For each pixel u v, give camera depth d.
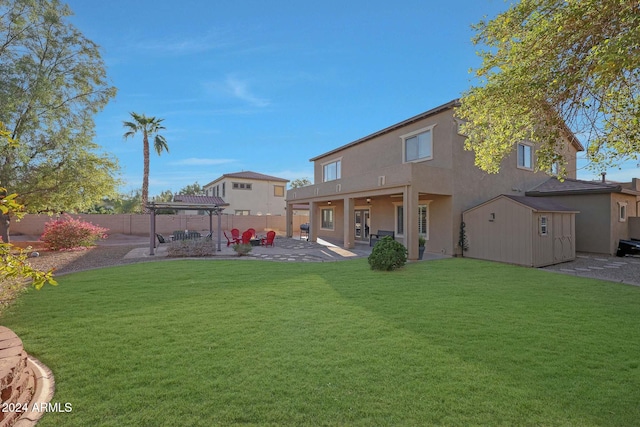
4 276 3.75
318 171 24.56
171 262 11.55
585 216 14.98
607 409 2.90
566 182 16.25
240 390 3.18
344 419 2.75
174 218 27.77
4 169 12.73
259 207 36.12
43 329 4.82
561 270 10.71
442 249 14.12
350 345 4.25
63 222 16.19
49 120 13.75
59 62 14.28
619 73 4.28
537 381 3.35
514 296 6.86
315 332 4.71
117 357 3.90
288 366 3.67
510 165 15.77
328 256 13.65
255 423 2.70
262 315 5.50
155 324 5.04
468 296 6.83
